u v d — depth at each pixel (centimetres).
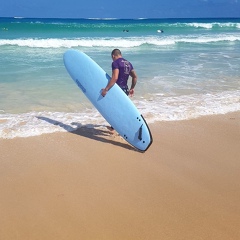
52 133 505
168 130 536
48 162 415
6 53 1347
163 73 982
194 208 328
